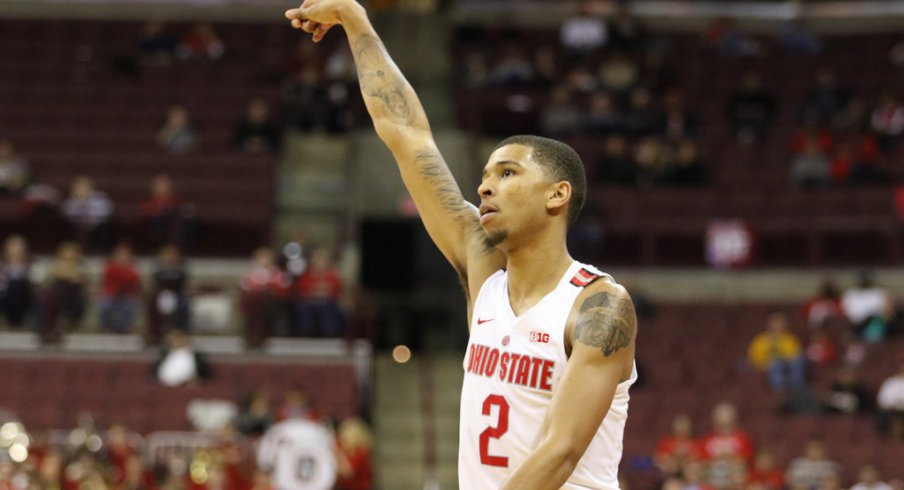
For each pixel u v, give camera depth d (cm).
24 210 3394
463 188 3859
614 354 575
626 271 3647
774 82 4422
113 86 4078
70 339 3103
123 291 3138
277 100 4112
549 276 611
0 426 2578
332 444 2491
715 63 4478
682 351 3200
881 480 2741
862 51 4603
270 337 3112
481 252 668
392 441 3078
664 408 2941
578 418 562
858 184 3828
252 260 3500
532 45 4575
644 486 2658
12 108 3978
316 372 2997
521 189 611
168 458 2641
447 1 4806
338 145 4047
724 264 3647
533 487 548
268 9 4644
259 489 2305
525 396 591
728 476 2508
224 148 3888
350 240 3538
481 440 602
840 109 4256
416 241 4050
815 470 2625
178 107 4034
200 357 2934
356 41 739
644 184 3806
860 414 2912
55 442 2705
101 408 2838
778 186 3872
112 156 3744
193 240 3462
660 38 4641
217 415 2780
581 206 629
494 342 608
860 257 3662
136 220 3428
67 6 4572
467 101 4191
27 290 3120
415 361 3528
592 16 4562
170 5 4622
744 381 3069
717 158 3975
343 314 3144
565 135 4000
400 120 720
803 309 3372
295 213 3797
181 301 3092
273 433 2336
